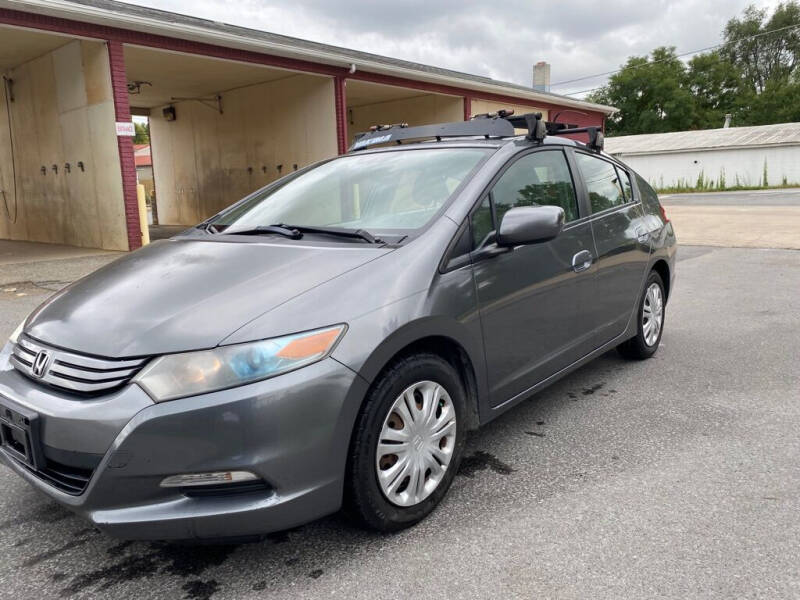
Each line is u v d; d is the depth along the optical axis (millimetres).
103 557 2260
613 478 2721
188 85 16719
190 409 1872
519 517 2426
